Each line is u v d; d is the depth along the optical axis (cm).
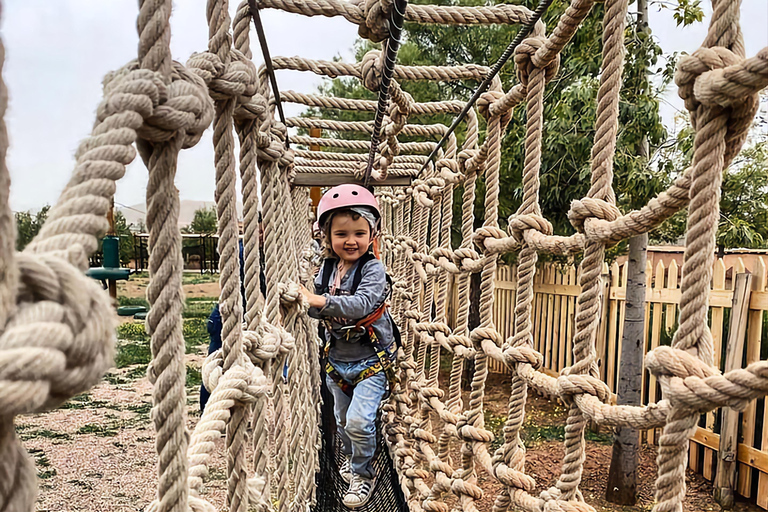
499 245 163
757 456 344
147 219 75
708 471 383
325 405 379
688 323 74
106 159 56
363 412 278
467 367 648
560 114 428
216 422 101
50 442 460
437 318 278
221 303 116
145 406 562
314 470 279
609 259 530
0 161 36
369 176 423
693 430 71
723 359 367
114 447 450
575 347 106
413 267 362
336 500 290
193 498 87
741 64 65
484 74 224
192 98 72
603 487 396
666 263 767
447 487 214
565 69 459
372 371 289
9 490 42
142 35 67
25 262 40
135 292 1462
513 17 169
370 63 194
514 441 142
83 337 40
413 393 313
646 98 382
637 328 386
